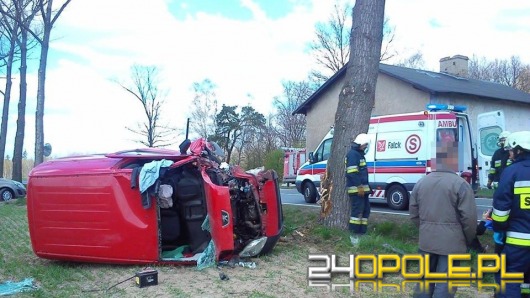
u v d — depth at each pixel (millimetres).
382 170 12805
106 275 6562
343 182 8773
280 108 53750
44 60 16641
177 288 5875
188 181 7105
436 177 4484
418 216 4645
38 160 16484
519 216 4348
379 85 23062
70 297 5684
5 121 27438
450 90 20516
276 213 7422
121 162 6887
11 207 15898
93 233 6730
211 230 6738
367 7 8789
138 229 6641
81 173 6820
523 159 4371
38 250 7039
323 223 8953
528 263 4371
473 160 12523
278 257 7359
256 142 49656
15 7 16453
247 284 6016
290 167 26859
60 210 6863
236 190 7289
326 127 26250
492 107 23438
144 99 38594
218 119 48531
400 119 12516
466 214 4273
